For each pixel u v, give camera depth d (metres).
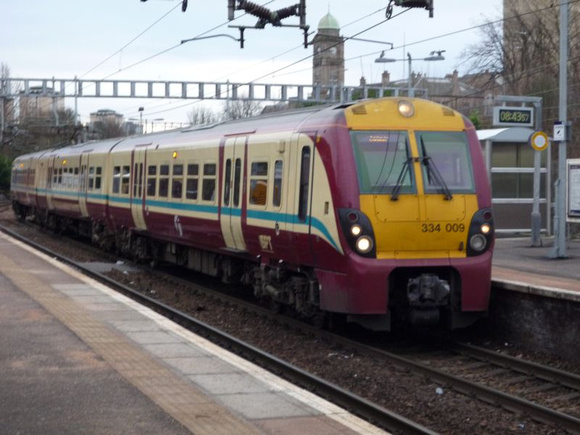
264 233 14.38
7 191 75.00
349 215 12.05
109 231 25.56
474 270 12.45
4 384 8.70
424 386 10.59
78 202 28.94
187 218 18.19
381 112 12.62
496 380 11.01
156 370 9.38
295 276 14.09
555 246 19.55
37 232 37.16
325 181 12.42
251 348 11.99
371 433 7.14
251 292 18.75
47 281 17.19
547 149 25.44
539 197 23.52
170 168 19.50
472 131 13.03
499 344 13.20
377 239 12.12
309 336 13.76
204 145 17.39
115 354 10.20
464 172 12.73
